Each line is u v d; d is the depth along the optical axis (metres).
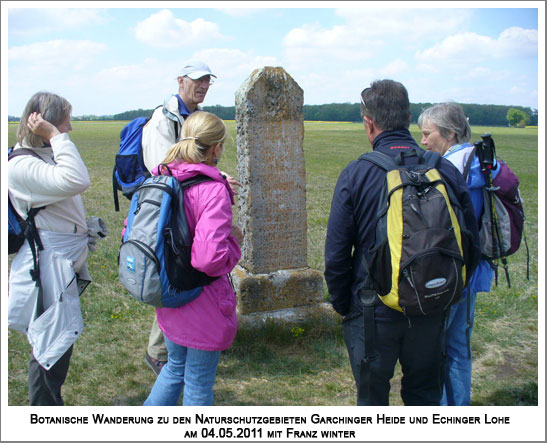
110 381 3.66
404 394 2.54
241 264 4.77
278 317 4.45
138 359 3.99
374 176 2.23
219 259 2.26
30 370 2.74
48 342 2.62
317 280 4.66
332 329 4.48
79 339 4.28
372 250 2.16
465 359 2.95
